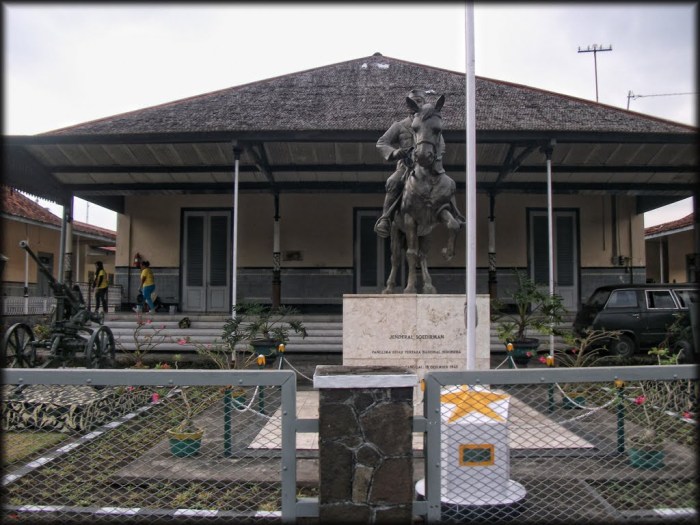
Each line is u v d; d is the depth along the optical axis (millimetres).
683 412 5434
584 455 4953
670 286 11531
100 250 26547
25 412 6105
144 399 6621
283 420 3115
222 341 10609
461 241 15422
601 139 10305
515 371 3121
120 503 4262
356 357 6457
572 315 14305
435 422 3152
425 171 6629
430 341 6449
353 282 15656
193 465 5035
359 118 11406
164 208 15914
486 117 11273
